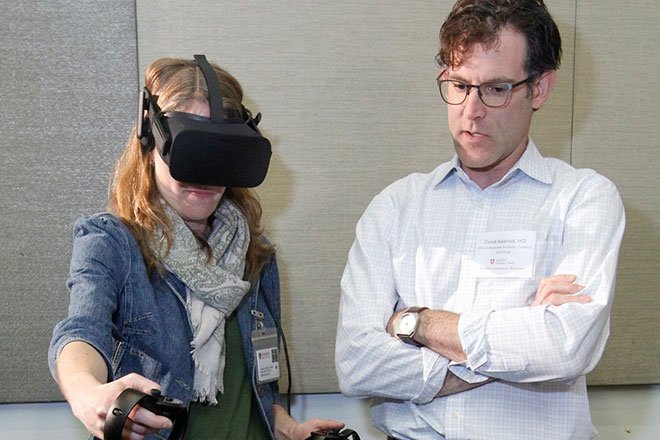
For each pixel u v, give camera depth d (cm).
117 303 149
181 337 155
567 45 239
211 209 159
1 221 229
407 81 236
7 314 230
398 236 180
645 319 248
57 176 229
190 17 228
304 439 170
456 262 172
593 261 160
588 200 168
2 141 227
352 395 169
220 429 159
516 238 169
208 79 150
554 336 150
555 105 240
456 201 179
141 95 153
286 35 231
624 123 243
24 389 232
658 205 246
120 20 227
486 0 165
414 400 164
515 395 162
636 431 249
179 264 155
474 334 154
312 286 239
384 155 238
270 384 179
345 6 232
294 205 237
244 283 163
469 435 161
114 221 153
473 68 163
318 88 234
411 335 161
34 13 224
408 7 234
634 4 240
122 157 164
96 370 130
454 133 169
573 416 163
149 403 117
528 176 175
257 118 160
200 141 140
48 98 227
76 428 236
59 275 231
